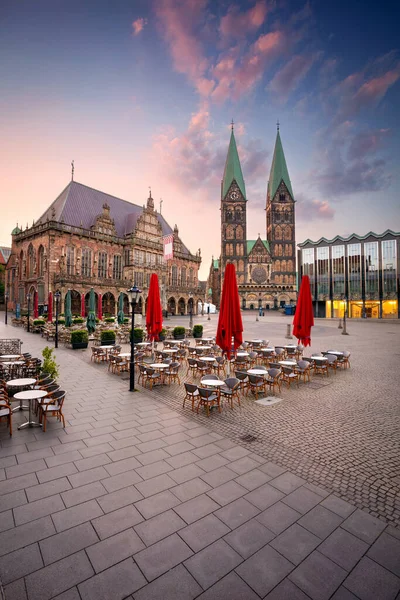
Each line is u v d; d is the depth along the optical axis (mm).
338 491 6516
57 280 58031
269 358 19688
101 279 64875
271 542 5039
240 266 121625
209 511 5758
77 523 5395
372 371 18047
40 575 4363
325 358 17109
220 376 16375
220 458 7781
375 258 74250
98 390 13641
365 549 4930
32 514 5609
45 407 9758
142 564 4578
